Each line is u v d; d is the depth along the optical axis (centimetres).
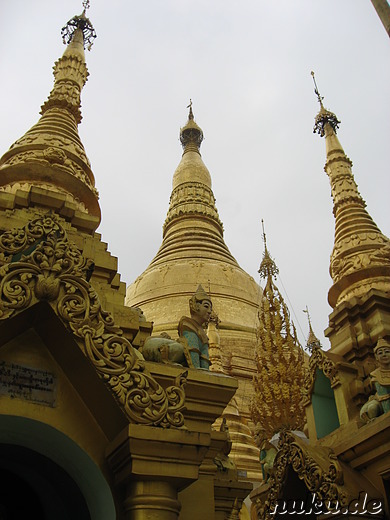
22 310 654
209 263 4588
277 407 2152
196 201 5316
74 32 2353
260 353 2378
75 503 703
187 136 6319
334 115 3036
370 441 1188
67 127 1775
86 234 1246
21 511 709
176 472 625
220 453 1184
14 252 729
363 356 1781
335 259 2258
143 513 602
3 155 1605
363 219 2373
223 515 1055
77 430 667
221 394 896
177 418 658
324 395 1716
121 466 633
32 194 1234
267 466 1680
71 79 2033
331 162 2750
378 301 1861
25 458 709
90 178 1680
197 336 1055
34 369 686
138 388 653
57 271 688
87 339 657
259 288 4762
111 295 1095
